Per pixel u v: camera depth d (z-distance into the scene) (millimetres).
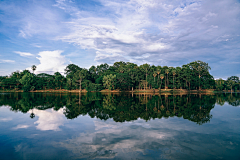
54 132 10680
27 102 31094
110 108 22156
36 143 8641
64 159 6746
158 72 96438
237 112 18891
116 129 11320
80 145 8297
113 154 7172
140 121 13930
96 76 117312
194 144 8406
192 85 103688
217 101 33688
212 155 7082
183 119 14773
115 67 128000
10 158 6875
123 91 95188
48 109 21328
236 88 132125
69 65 120062
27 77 96688
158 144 8383
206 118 15250
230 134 10156
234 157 6887
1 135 10086
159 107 23172
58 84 104688
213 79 113875
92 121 13961
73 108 22297
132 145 8234
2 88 101125
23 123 13375
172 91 93000
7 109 21547
